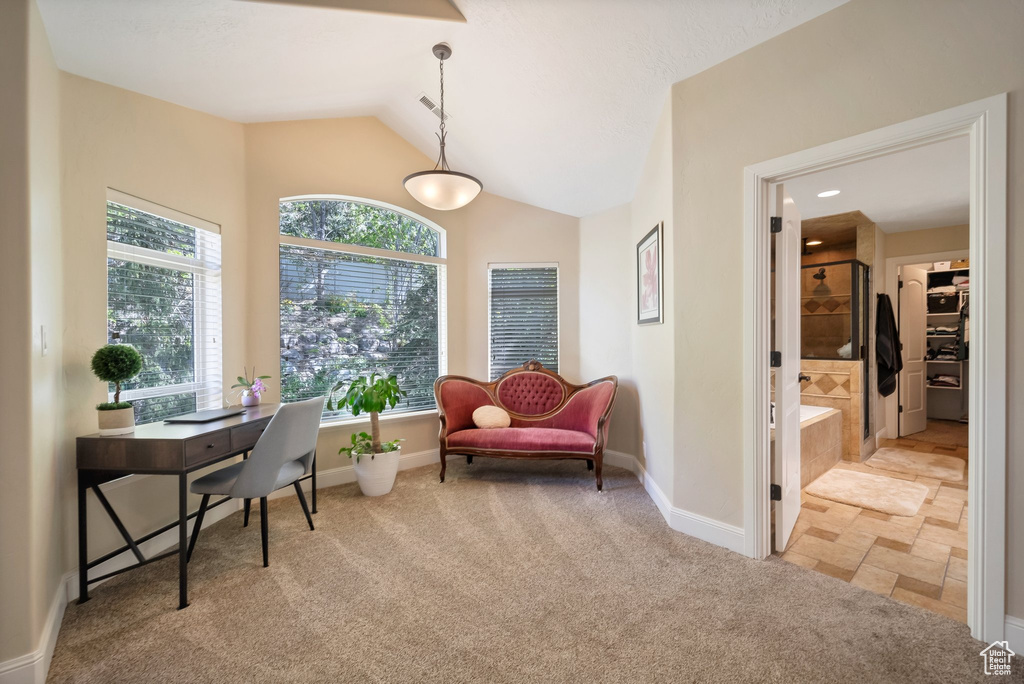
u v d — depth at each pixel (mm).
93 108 2061
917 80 1685
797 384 2662
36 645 1439
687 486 2488
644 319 3193
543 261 4207
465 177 2529
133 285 2299
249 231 3051
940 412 6051
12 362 1433
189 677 1448
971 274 1591
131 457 1857
